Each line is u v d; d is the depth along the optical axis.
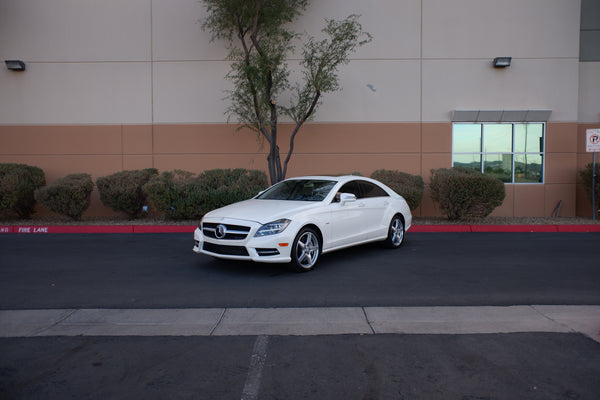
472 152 13.55
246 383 3.49
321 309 5.18
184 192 11.68
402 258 8.00
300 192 7.86
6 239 10.27
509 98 13.44
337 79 12.66
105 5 13.55
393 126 13.48
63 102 13.65
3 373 3.67
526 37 13.38
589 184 12.88
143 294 5.82
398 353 4.01
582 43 13.98
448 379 3.54
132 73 13.61
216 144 13.63
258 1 11.55
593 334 4.42
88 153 13.70
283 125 13.55
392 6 13.38
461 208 11.66
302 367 3.75
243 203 7.63
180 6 13.51
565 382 3.49
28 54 13.57
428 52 13.43
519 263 7.59
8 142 13.67
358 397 3.28
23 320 4.88
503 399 3.25
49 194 11.73
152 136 13.65
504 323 4.73
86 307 5.31
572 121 13.46
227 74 13.06
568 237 10.38
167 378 3.58
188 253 8.55
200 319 4.89
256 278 6.60
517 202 13.59
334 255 8.27
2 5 13.55
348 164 13.53
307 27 13.37
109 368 3.75
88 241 9.95
